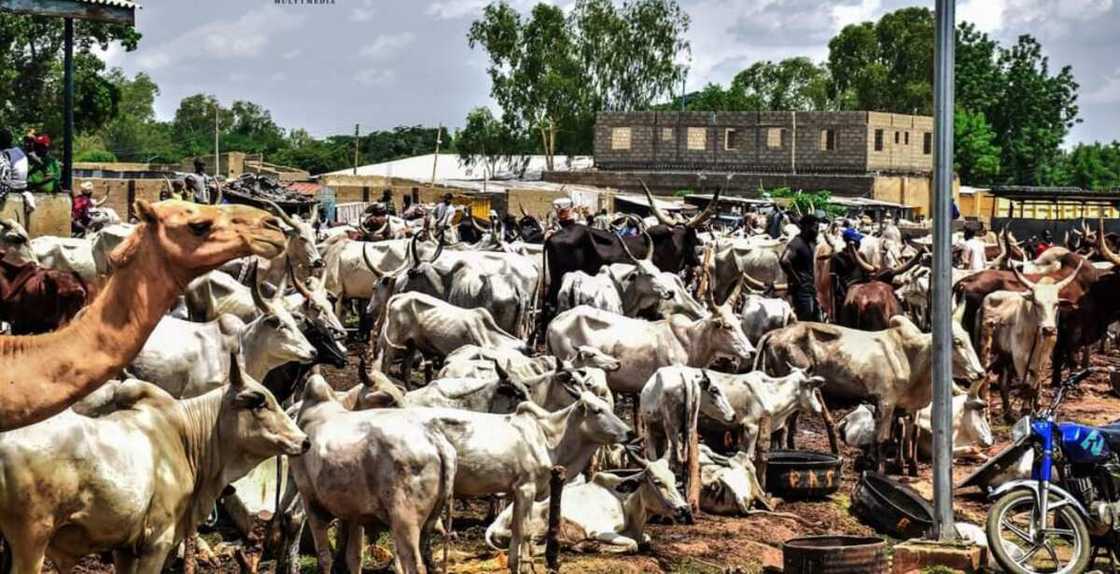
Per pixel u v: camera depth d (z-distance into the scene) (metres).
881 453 14.70
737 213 48.78
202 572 10.03
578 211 33.16
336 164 88.00
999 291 19.05
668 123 66.38
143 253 6.52
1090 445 10.95
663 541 11.65
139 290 6.51
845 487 14.26
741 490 12.73
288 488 9.75
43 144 20.77
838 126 64.19
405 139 97.19
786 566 10.52
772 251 25.95
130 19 21.47
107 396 9.43
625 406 17.41
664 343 14.99
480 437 10.02
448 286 19.08
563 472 10.35
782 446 15.02
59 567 8.27
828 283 22.86
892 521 12.35
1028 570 10.73
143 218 6.52
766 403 13.34
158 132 101.75
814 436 16.80
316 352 12.45
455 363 13.16
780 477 13.44
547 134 71.31
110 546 8.22
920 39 90.25
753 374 13.50
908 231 44.53
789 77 94.94
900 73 90.88
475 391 11.76
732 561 11.17
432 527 9.46
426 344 16.48
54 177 20.89
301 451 8.92
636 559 11.00
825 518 12.85
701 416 13.18
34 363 6.40
